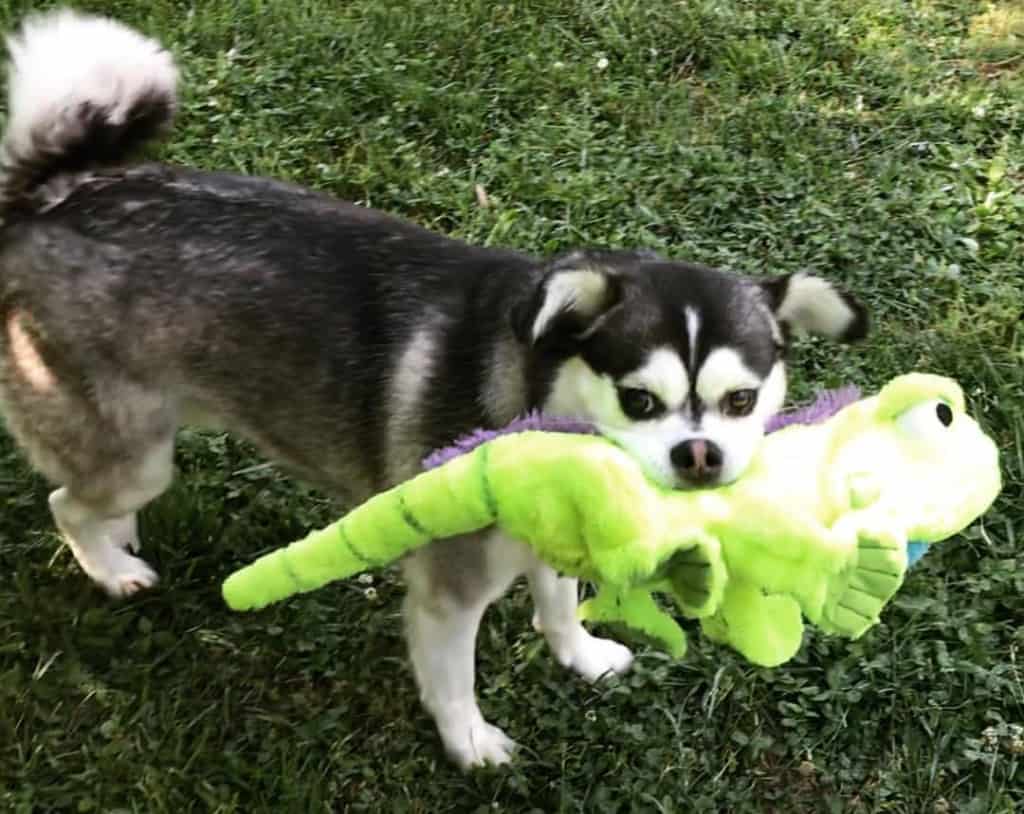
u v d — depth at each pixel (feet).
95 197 3.45
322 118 5.30
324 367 3.36
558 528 2.77
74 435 3.57
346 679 3.80
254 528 4.07
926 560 4.01
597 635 4.00
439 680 3.49
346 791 3.58
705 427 2.93
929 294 4.81
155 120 3.60
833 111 5.67
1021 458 4.20
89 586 3.93
